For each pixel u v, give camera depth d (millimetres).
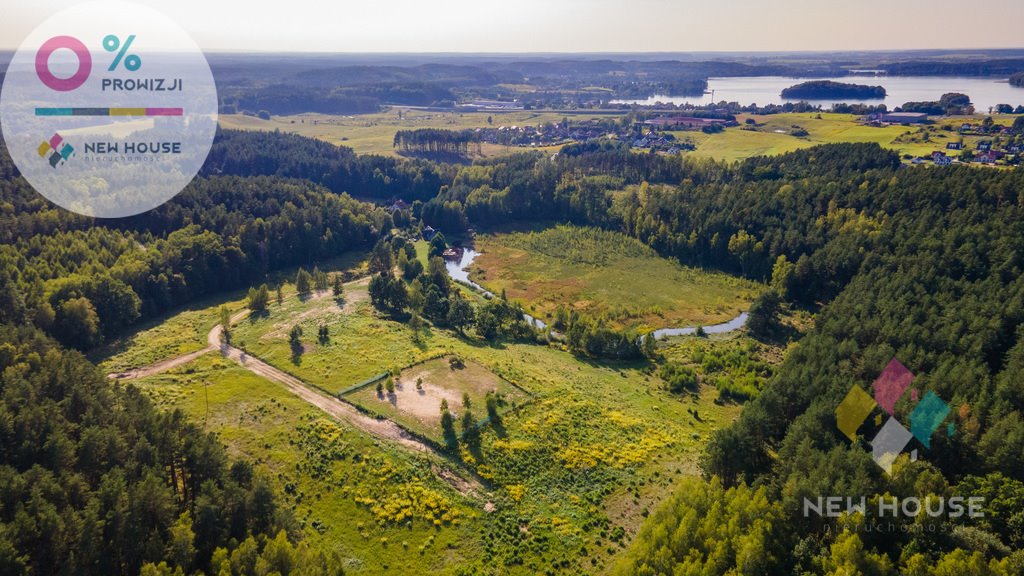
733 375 100375
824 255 132500
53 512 47188
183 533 48844
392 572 56469
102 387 70125
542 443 77438
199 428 69250
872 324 90875
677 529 52031
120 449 57781
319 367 95750
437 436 77562
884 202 137000
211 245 133250
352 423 80062
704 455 71188
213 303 126188
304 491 66562
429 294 124500
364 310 122688
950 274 105875
